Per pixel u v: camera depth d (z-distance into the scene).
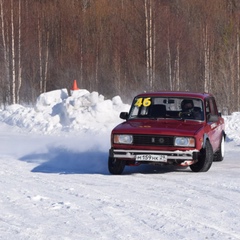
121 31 51.25
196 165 12.87
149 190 10.70
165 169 13.44
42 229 7.92
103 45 52.75
